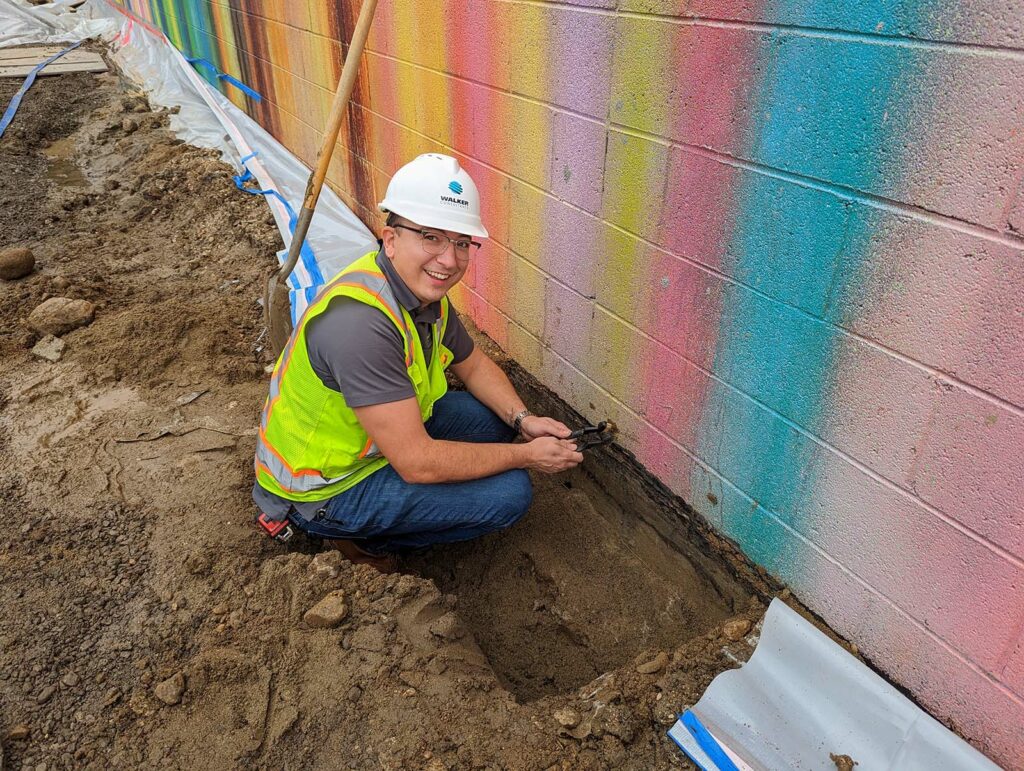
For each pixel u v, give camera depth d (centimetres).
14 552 224
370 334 188
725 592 222
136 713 179
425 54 296
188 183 488
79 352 321
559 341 266
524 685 221
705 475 215
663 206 199
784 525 193
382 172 373
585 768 168
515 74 243
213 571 217
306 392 202
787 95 155
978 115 124
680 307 204
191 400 294
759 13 155
